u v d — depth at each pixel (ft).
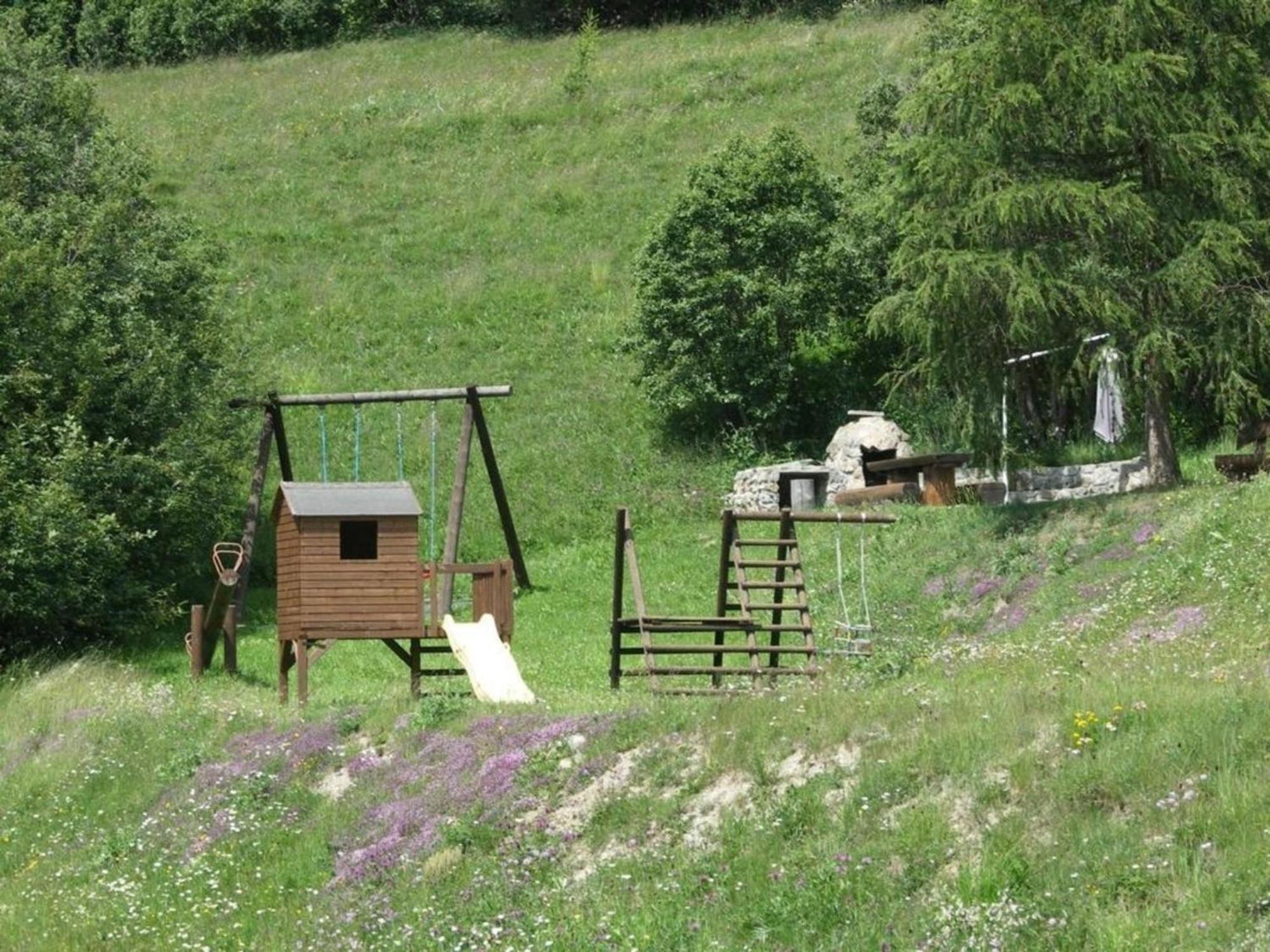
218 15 456.04
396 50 435.94
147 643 173.78
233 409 200.54
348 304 270.26
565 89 353.72
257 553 207.41
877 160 249.55
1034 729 87.10
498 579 132.87
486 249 288.71
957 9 184.85
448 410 239.71
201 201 312.29
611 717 103.45
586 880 87.71
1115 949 68.69
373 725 113.39
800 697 100.99
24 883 106.22
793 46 370.32
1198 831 74.74
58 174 207.10
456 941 85.66
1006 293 158.92
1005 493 188.65
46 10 472.85
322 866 99.25
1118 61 160.56
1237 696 86.63
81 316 176.96
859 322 241.76
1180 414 208.03
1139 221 157.38
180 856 105.19
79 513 159.84
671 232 230.07
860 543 154.10
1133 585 139.13
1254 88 161.17
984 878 75.51
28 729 130.62
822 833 84.53
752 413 226.17
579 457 227.20
